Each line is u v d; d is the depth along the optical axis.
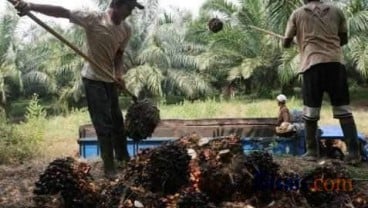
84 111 19.56
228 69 22.72
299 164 5.44
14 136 10.37
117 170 5.55
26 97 22.75
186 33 23.62
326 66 5.71
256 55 22.09
